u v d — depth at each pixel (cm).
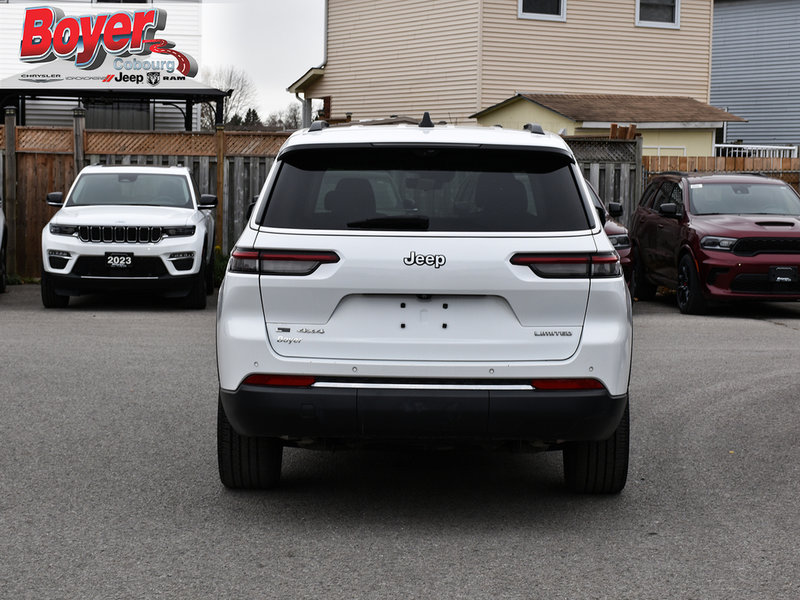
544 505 572
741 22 4056
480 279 500
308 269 504
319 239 506
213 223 1692
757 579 454
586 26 2872
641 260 1664
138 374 935
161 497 578
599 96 2861
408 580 450
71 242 1363
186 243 1384
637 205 1772
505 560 478
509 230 507
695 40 3012
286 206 518
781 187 1567
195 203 1502
